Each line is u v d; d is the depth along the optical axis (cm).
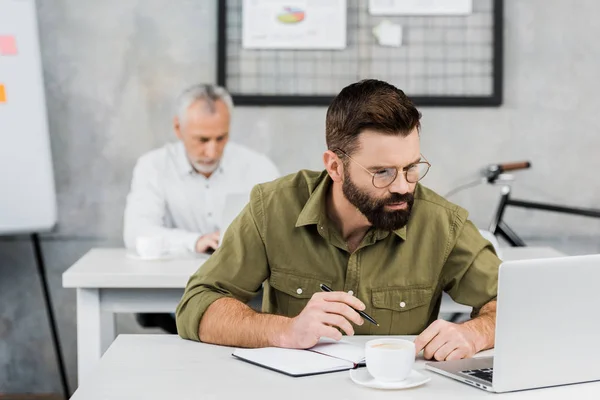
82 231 415
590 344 151
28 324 416
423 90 416
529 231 423
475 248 199
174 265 286
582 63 420
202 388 148
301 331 171
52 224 376
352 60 413
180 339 188
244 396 143
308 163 416
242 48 411
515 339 145
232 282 198
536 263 144
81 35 409
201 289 194
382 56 414
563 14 418
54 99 410
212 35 412
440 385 150
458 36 414
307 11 409
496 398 143
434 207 202
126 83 411
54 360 418
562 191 423
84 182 414
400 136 174
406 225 198
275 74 412
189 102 369
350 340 185
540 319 146
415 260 199
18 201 369
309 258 200
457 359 167
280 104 411
